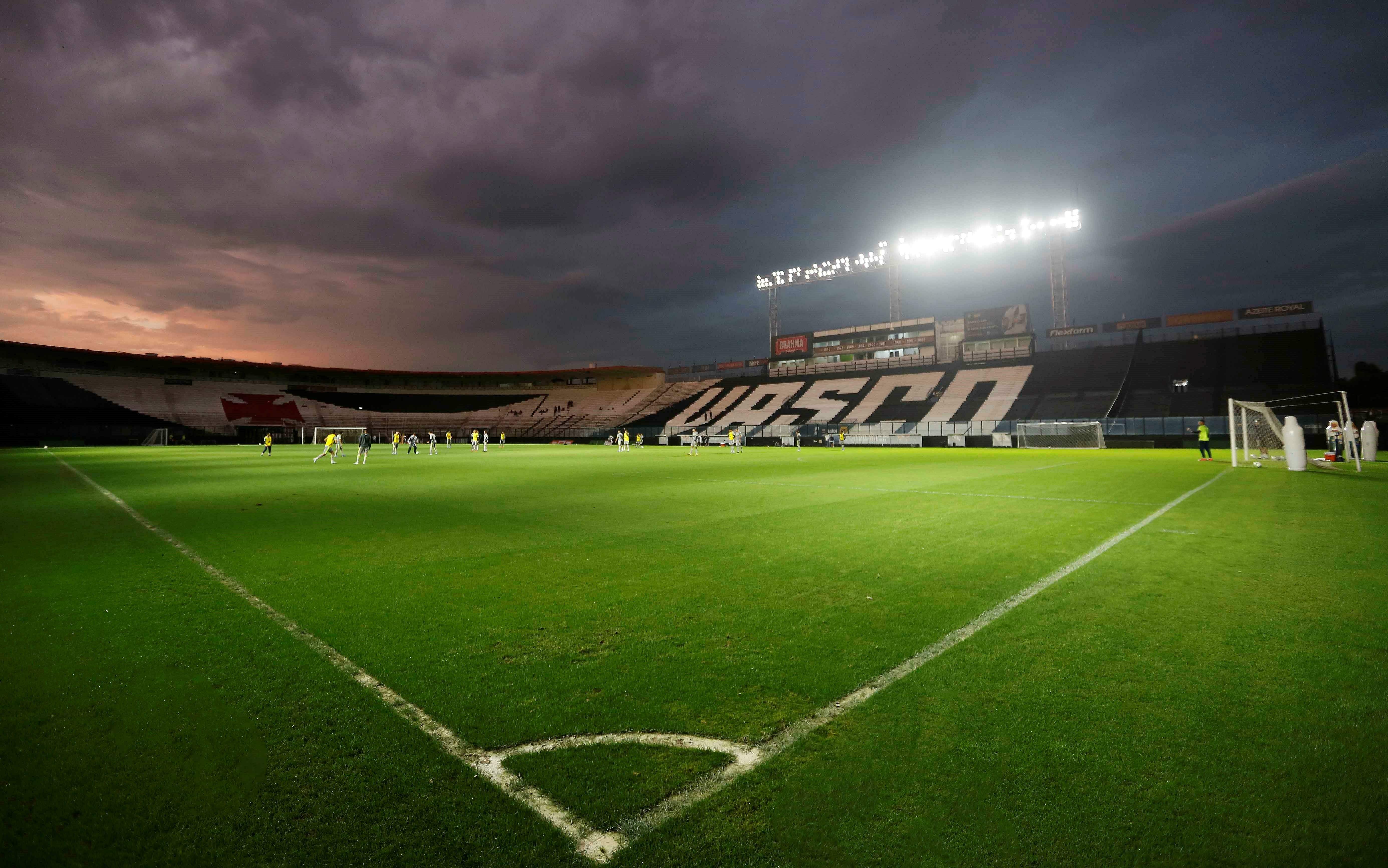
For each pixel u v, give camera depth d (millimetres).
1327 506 10289
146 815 2377
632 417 70938
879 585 5590
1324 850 2111
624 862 2086
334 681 3582
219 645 4191
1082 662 3734
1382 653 3842
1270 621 4461
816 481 16922
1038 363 55125
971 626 4426
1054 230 53594
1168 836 2178
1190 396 45094
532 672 3676
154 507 11875
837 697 3287
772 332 69750
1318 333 47562
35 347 60438
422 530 9000
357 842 2209
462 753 2791
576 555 7109
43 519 10273
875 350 63438
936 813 2316
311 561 6902
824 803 2395
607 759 2730
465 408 82062
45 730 3018
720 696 3318
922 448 45844
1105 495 12609
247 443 64812
